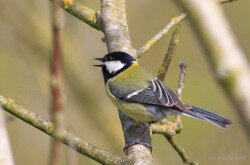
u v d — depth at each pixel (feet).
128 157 19.08
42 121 21.18
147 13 45.47
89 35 42.27
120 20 27.17
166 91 25.73
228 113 43.19
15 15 40.57
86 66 41.68
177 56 46.19
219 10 6.93
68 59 40.81
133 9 45.39
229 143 40.09
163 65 26.63
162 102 25.18
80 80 40.91
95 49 42.11
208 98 45.03
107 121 40.16
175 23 26.20
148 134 22.58
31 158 40.55
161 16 45.34
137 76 26.53
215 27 6.86
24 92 41.06
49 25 41.06
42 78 40.65
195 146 40.78
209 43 6.84
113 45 26.45
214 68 6.84
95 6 41.55
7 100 21.57
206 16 6.88
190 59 46.19
